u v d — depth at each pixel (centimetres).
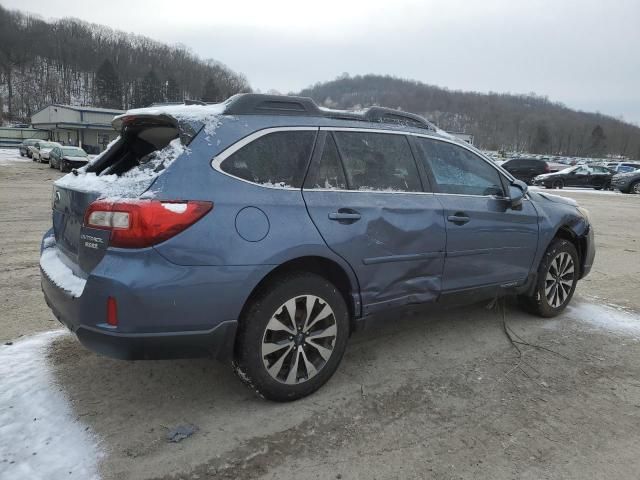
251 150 297
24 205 1262
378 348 402
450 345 412
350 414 304
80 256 280
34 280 565
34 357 365
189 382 337
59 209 329
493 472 256
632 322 480
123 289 252
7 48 11556
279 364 301
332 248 311
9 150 5844
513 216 426
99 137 6456
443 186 387
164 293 258
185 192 268
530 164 3212
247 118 306
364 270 330
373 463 261
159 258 257
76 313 268
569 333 447
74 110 6519
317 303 311
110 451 263
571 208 498
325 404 314
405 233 347
